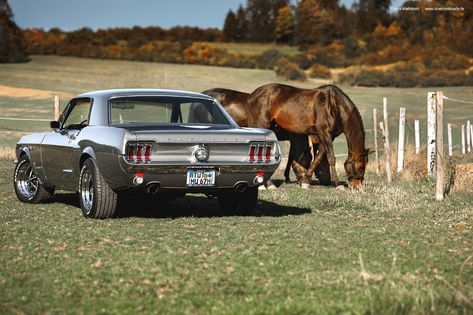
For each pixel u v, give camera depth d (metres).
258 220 11.56
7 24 141.38
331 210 13.21
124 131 10.65
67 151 12.19
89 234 9.88
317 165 19.47
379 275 7.33
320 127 19.12
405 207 13.52
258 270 7.65
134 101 12.02
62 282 7.12
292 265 7.90
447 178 17.59
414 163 22.02
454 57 109.75
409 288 6.90
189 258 8.21
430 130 20.94
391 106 64.56
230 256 8.36
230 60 128.75
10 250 8.70
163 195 12.48
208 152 10.95
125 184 10.76
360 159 18.70
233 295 6.67
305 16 170.62
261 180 11.39
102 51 139.88
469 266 8.01
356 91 85.62
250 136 11.23
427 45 124.94
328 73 108.75
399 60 117.25
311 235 9.98
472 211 12.71
